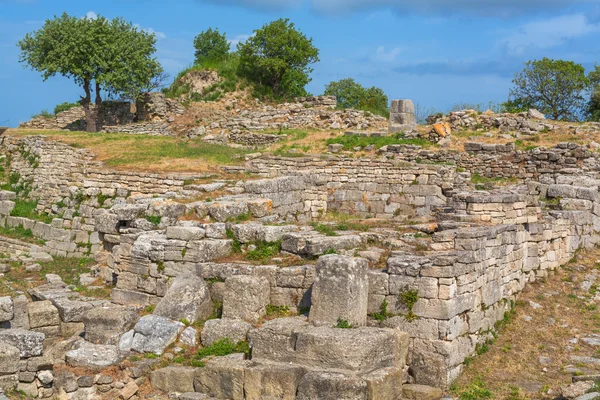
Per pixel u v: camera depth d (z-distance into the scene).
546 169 32.25
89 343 14.24
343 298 13.36
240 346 13.88
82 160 31.73
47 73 47.00
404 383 13.29
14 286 20.53
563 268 18.88
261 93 51.34
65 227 27.48
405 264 13.69
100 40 47.34
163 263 16.77
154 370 13.55
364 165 30.39
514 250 16.72
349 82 61.38
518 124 36.78
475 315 14.41
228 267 15.65
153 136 37.88
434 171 29.50
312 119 45.28
